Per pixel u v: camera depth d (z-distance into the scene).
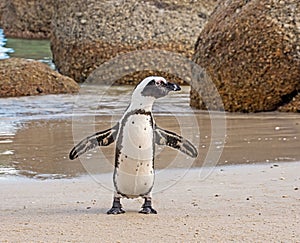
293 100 20.05
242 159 13.80
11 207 9.73
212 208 9.37
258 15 20.48
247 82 20.22
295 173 12.34
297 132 16.97
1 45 40.34
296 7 20.41
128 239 7.74
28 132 17.36
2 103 22.72
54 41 32.97
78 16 31.62
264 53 20.06
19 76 25.14
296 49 19.88
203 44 21.56
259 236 7.82
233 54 20.47
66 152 14.96
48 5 44.72
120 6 31.48
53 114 20.25
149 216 8.81
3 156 14.61
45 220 8.70
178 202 9.83
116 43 30.67
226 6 22.02
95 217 8.82
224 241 7.64
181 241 7.64
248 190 10.73
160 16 31.31
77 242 7.66
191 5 31.80
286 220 8.55
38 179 12.42
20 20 45.12
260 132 16.92
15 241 7.73
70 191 11.05
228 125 17.92
